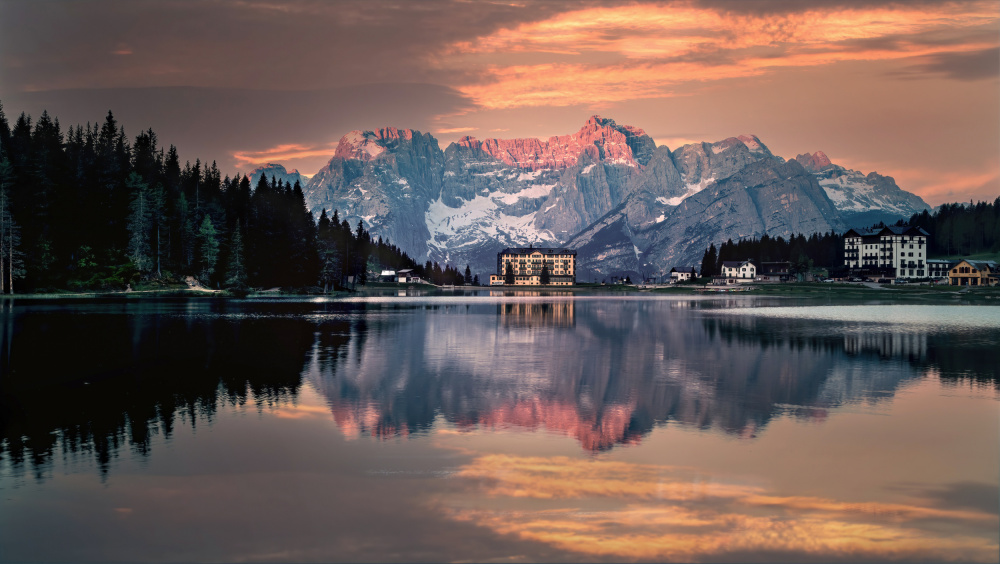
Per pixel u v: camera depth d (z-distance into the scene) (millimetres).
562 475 25312
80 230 175750
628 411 36531
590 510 21891
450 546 19203
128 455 27734
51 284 160625
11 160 175875
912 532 20312
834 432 31828
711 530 20344
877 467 26422
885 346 68188
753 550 19062
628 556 18625
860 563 18375
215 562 18328
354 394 41188
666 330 88062
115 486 24000
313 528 20406
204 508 21984
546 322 102562
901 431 32094
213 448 28797
